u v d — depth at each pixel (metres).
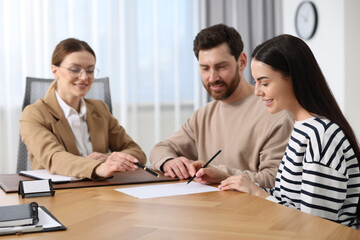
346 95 3.87
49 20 3.80
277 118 1.67
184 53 4.35
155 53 4.23
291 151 1.22
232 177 1.29
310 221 0.90
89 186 1.34
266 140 1.67
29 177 1.52
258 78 1.22
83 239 0.80
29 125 1.79
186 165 1.54
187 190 1.27
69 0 3.89
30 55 3.75
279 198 1.32
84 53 1.90
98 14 4.02
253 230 0.84
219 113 1.88
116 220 0.93
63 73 1.90
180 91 4.37
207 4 4.35
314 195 1.10
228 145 1.80
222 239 0.79
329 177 1.10
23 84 3.73
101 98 2.36
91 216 0.97
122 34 4.11
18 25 3.70
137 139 4.23
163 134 4.34
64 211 1.02
